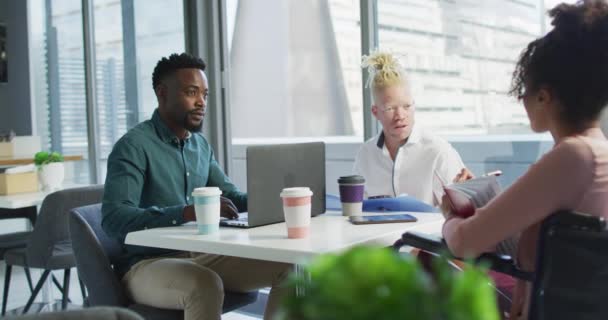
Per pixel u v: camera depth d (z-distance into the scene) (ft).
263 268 7.32
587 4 4.24
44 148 20.15
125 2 16.47
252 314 11.94
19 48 20.66
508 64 9.79
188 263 6.81
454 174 8.30
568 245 3.86
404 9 10.83
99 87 17.83
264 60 13.73
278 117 13.64
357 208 6.91
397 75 8.33
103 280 6.86
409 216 6.62
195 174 8.00
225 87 13.93
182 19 14.43
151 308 6.83
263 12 13.70
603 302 3.84
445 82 10.53
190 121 7.81
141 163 7.45
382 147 8.65
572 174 4.05
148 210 6.81
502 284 5.23
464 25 10.22
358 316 1.23
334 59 12.52
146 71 16.03
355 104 12.19
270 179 6.33
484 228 4.32
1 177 11.76
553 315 3.94
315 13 12.75
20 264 10.52
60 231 10.03
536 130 4.50
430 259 5.19
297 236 5.56
